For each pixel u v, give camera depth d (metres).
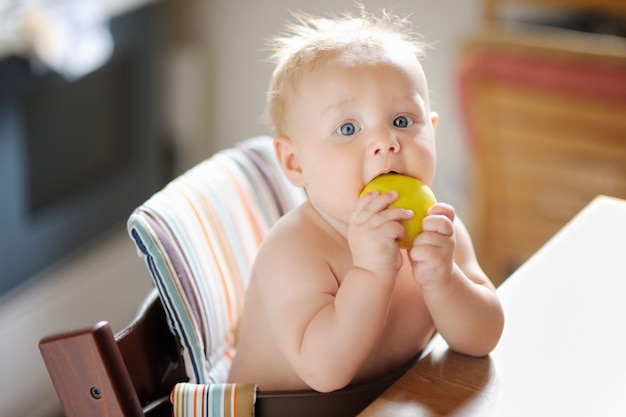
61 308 2.58
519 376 0.94
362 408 1.04
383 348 1.10
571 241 1.19
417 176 1.03
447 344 1.01
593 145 2.33
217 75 3.42
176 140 3.42
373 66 1.04
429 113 1.09
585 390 0.91
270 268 1.06
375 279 0.96
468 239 1.13
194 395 1.04
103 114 2.72
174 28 3.41
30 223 2.43
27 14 2.33
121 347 1.03
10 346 2.40
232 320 1.23
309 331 1.00
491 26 2.78
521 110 2.38
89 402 0.94
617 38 2.59
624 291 1.08
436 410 0.88
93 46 2.52
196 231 1.18
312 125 1.05
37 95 2.39
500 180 2.51
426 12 3.00
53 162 2.50
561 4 2.74
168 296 1.11
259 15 3.28
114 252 2.82
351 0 3.09
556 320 1.03
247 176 1.30
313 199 1.08
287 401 1.03
